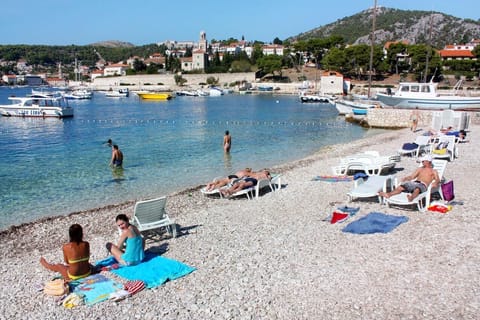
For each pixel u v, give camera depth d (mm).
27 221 14602
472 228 10859
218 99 108375
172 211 14219
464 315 6945
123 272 8969
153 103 94312
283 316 7152
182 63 185875
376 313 7125
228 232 11594
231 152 29078
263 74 160125
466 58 142250
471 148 24766
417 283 8062
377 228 11102
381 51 132625
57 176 21609
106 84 179750
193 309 7461
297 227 11742
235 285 8297
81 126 47969
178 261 9570
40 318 7340
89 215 14430
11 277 9258
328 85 108250
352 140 34875
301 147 31266
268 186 17391
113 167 23766
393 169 19953
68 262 8656
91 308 7590
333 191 16000
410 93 45406
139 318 7230
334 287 8055
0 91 161125
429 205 12672
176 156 27391
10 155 28500
